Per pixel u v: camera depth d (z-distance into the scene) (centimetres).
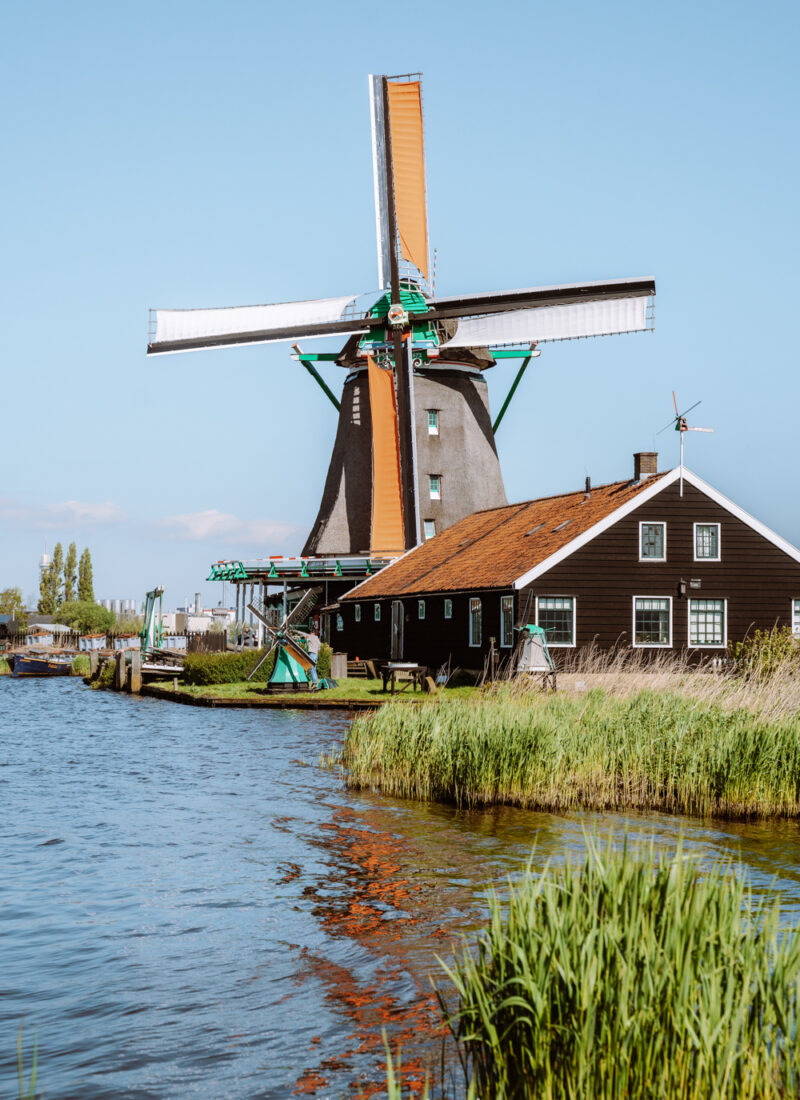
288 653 3969
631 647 3653
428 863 1320
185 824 1583
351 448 5656
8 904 1139
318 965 938
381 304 5450
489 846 1417
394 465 5294
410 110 5334
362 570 5169
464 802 1755
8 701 4719
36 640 10769
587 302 5203
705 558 3741
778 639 3228
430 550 4847
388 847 1414
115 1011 830
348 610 5166
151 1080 707
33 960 955
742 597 3759
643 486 3759
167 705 4078
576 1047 567
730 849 1393
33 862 1336
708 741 1742
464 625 4034
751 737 1702
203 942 1006
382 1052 749
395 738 1905
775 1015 594
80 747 2652
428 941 1005
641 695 2005
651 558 3694
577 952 598
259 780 2022
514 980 595
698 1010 588
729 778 1675
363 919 1079
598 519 3694
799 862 1314
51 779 2069
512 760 1748
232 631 6278
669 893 646
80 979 905
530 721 1819
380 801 1781
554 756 1748
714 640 3731
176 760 2345
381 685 4097
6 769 2227
